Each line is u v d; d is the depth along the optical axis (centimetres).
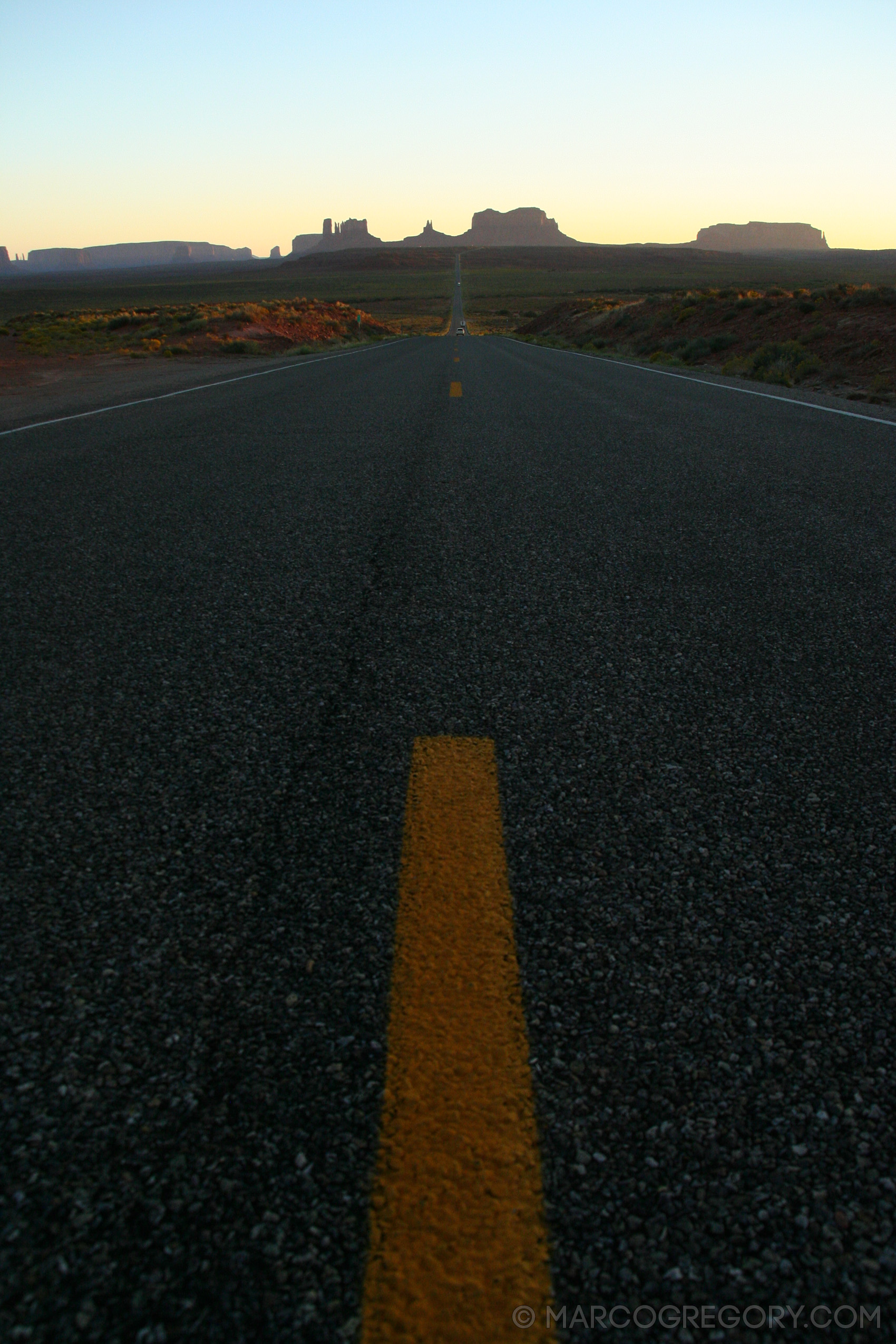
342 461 613
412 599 321
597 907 148
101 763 200
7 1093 112
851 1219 96
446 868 158
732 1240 94
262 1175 101
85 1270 91
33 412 934
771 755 205
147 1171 101
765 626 294
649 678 249
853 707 232
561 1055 118
